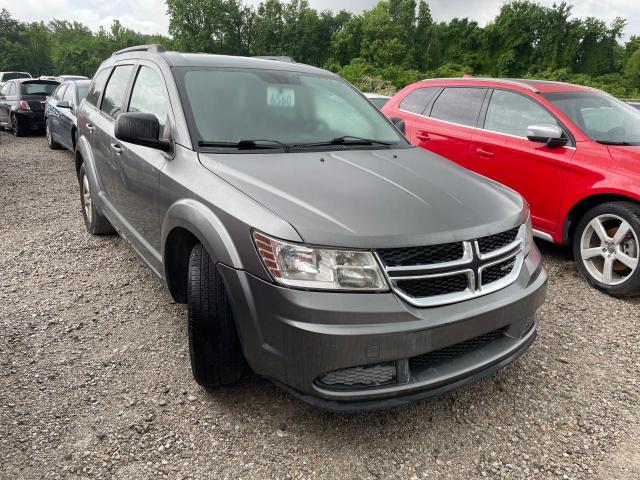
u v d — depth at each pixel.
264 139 3.08
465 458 2.40
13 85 14.15
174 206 2.77
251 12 96.06
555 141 4.51
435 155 3.44
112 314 3.65
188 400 2.73
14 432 2.46
